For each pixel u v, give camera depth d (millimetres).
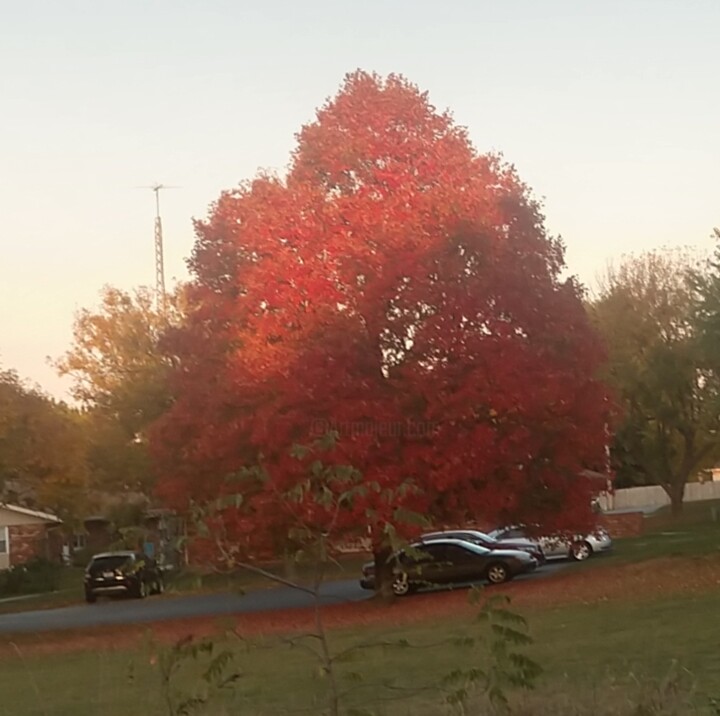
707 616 20578
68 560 64188
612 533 51438
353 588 39125
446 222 27797
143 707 13406
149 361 52375
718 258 47500
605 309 54938
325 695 12906
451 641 8578
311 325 27000
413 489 8820
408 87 30125
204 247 29875
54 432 36031
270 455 25578
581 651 16594
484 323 27188
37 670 21359
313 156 30062
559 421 27969
